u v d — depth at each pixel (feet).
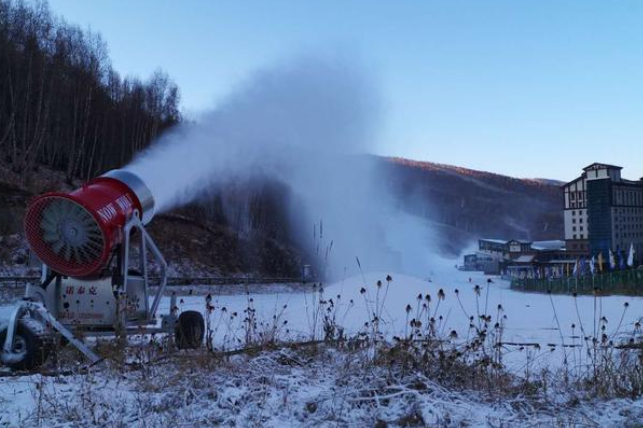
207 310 27.99
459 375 23.03
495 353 27.04
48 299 29.60
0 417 18.58
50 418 18.35
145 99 179.83
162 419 18.24
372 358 24.58
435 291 61.11
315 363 24.62
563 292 145.79
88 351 26.61
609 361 25.81
